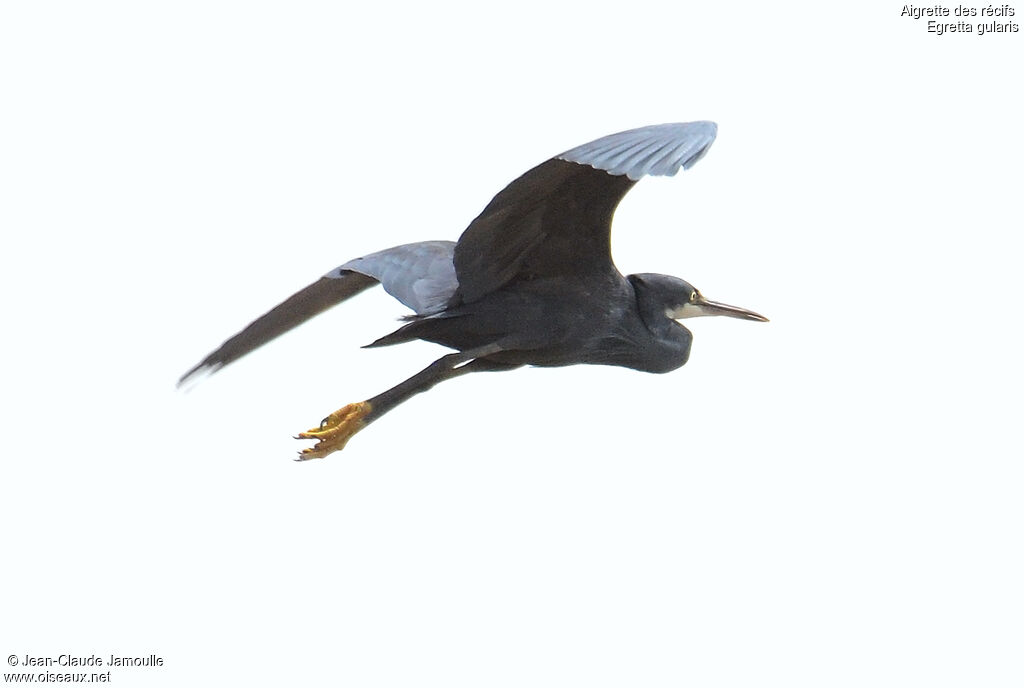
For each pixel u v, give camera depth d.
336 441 12.16
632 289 12.63
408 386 12.25
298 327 13.38
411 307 11.89
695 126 10.08
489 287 11.94
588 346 12.44
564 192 11.32
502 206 11.15
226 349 13.20
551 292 12.13
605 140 10.05
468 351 12.16
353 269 12.36
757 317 13.41
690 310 13.20
